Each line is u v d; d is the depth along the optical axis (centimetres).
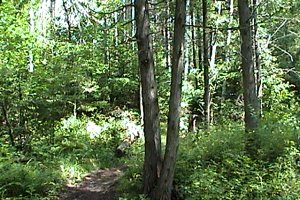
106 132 1798
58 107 1425
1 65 1289
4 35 1452
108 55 2328
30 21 1867
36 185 965
